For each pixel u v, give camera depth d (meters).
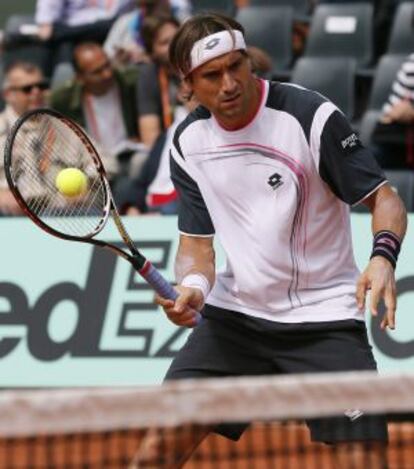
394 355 22.61
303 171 14.97
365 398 11.39
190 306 15.27
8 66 36.66
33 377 24.08
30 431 11.16
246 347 15.55
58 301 24.53
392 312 14.22
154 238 24.44
